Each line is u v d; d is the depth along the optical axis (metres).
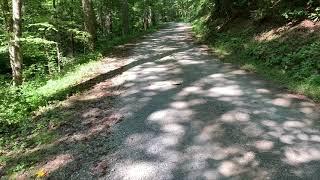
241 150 6.66
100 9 38.44
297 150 6.50
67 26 24.97
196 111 8.98
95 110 9.90
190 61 16.14
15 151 7.80
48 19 21.81
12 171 6.82
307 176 5.65
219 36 21.42
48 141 8.04
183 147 7.01
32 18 22.08
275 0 17.78
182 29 41.16
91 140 7.81
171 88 11.45
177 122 8.33
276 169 5.92
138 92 11.32
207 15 34.16
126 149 7.16
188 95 10.47
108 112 9.59
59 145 7.75
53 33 25.81
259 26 17.69
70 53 28.30
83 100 11.00
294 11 15.05
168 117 8.72
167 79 12.79
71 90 12.17
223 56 16.62
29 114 10.16
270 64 12.86
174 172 6.10
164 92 11.04
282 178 5.64
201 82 11.90
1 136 8.87
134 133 7.92
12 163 7.20
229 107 9.05
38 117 9.81
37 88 13.38
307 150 6.47
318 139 6.88
